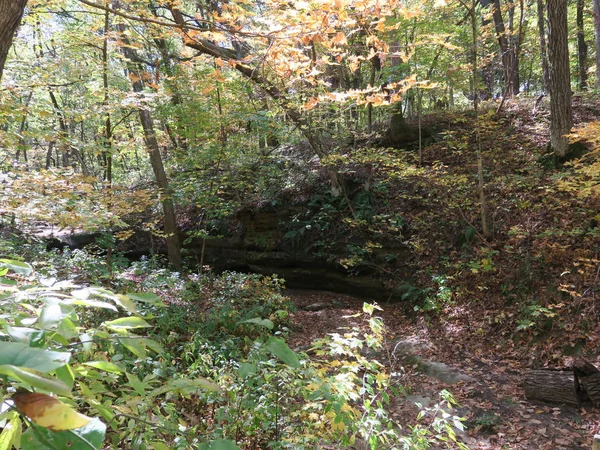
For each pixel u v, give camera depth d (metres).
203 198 9.97
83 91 9.02
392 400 5.47
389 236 9.69
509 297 7.27
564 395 4.96
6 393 0.88
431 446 4.40
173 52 10.77
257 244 11.54
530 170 8.76
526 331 6.57
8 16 1.96
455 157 10.37
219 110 9.21
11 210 4.92
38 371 0.68
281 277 11.25
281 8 3.25
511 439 4.52
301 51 3.40
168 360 4.36
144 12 4.68
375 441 2.46
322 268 10.54
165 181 10.82
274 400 2.99
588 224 7.23
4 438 0.84
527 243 7.74
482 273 7.90
